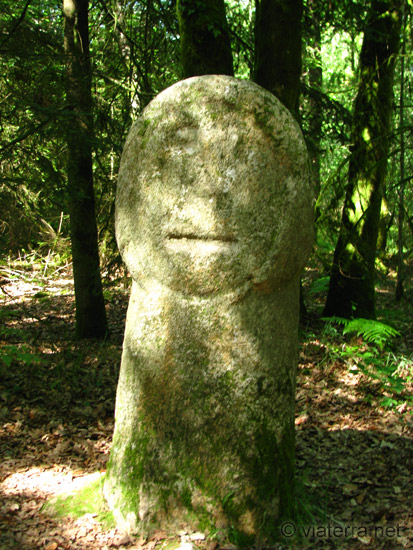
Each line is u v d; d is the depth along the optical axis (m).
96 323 7.29
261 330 2.75
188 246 2.72
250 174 2.64
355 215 7.56
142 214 2.81
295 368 2.95
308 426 4.53
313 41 8.93
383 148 7.35
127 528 2.82
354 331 6.84
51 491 3.33
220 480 2.73
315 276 10.45
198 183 2.69
